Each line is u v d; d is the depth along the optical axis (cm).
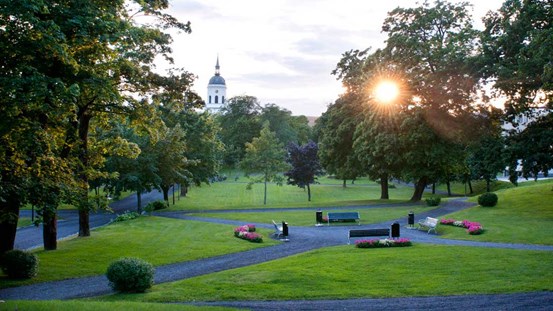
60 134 1920
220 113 12412
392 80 4250
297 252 2288
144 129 2656
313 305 1334
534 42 2839
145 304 1220
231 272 1798
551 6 3069
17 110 1398
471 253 1978
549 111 3366
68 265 2044
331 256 2036
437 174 4578
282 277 1658
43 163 1698
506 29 3294
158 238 2794
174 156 4338
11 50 1421
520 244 2295
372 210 3997
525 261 1786
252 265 1977
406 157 4256
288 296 1432
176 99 2778
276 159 5653
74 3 1611
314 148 6047
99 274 1908
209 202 5903
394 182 9556
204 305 1341
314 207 4447
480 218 3172
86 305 1155
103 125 2805
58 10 1545
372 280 1589
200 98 2816
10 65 1476
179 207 4875
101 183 4172
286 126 11619
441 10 4191
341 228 3119
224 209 4462
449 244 2317
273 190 7800
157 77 2633
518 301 1298
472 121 3991
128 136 3988
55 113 1485
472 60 3538
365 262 1866
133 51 2406
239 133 10781
